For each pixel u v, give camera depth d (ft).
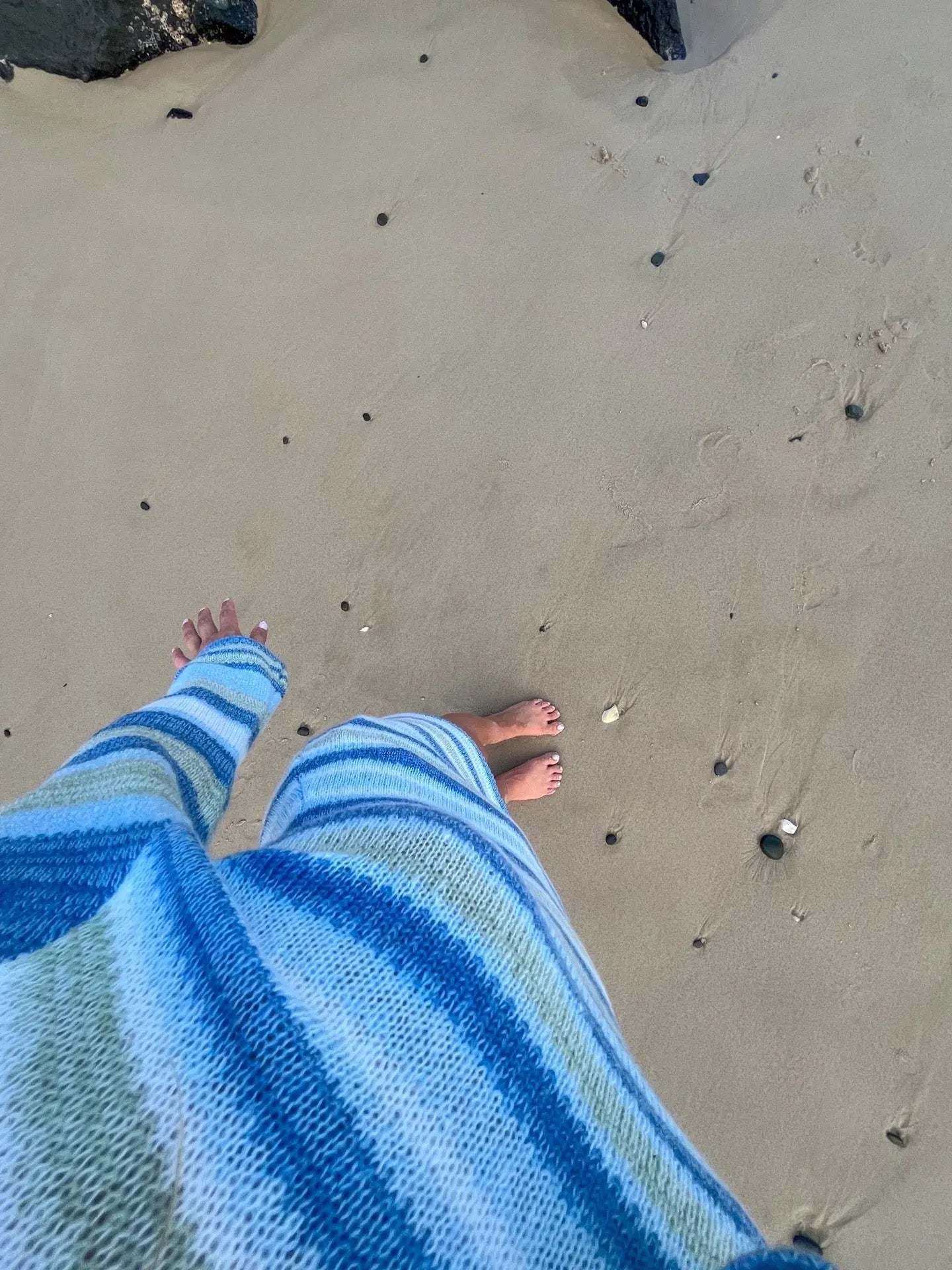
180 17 9.68
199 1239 1.28
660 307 8.37
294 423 8.72
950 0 8.67
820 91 8.67
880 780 7.14
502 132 9.12
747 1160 6.60
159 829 2.24
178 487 8.82
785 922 7.02
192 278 9.32
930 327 7.90
